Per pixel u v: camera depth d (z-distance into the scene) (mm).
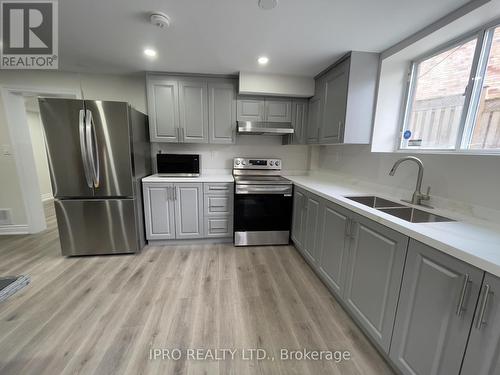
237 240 2750
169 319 1582
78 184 2275
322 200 1983
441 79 1757
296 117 2928
